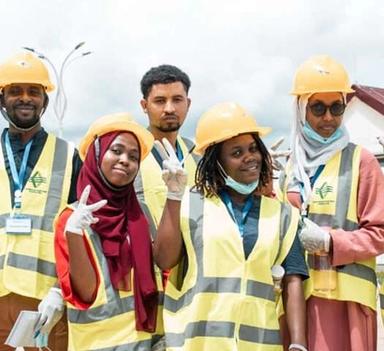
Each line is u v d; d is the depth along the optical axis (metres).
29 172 5.18
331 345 4.63
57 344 5.00
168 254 4.19
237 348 4.06
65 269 4.19
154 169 5.27
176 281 4.30
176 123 5.59
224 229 4.21
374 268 4.75
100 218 4.26
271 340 4.14
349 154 4.79
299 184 4.88
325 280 4.62
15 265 5.02
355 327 4.61
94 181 4.32
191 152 5.30
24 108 5.18
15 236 5.05
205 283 4.14
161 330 4.39
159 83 5.58
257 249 4.19
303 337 4.19
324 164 4.81
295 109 4.92
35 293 5.00
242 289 4.13
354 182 4.69
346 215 4.68
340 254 4.50
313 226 4.53
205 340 4.10
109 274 4.23
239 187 4.28
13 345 4.20
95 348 4.17
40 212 5.11
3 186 5.16
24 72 5.15
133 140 4.36
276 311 4.30
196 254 4.21
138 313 4.23
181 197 4.18
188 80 5.70
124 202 4.37
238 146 4.27
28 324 4.21
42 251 5.07
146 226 4.40
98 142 4.36
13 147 5.25
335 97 4.79
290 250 4.30
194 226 4.25
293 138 4.93
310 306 4.69
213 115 4.33
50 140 5.32
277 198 4.94
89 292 4.13
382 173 4.72
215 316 4.11
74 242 4.03
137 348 4.20
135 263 4.27
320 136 4.83
